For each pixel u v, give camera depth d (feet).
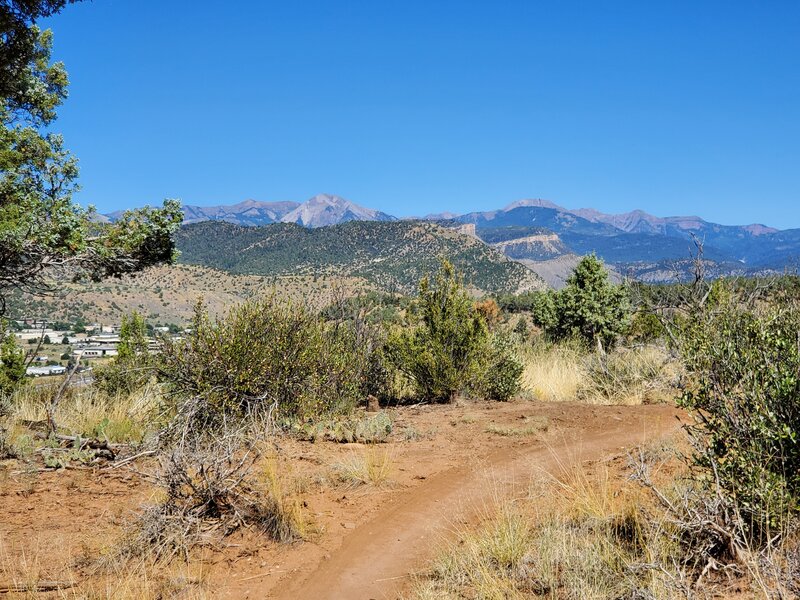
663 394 32.58
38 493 18.34
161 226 33.40
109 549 14.58
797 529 12.26
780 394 12.73
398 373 35.88
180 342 25.54
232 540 15.79
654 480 16.98
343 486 19.63
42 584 13.00
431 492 19.01
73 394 31.42
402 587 13.46
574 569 12.82
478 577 13.24
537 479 18.95
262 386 26.12
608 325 62.34
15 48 31.22
